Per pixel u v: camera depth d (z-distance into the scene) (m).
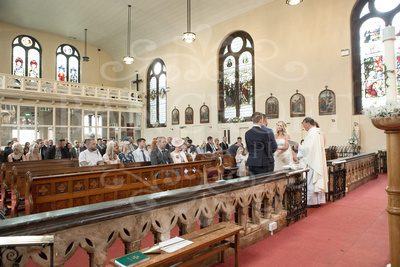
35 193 3.46
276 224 3.70
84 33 16.11
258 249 3.13
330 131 11.55
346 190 6.15
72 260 2.84
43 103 10.53
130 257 1.89
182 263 2.29
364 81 11.20
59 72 16.50
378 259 2.81
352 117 11.14
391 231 2.26
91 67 16.66
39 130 10.45
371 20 11.11
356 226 3.86
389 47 2.62
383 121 2.20
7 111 10.41
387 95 2.62
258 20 13.91
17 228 1.56
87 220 1.86
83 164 5.11
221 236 2.39
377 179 8.35
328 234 3.57
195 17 15.15
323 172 4.99
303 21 12.47
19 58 15.94
